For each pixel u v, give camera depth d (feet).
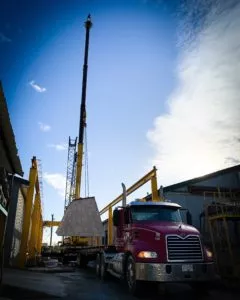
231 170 70.08
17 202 65.16
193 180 67.87
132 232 30.94
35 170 65.92
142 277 26.18
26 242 60.34
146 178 58.34
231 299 26.61
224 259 49.88
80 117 90.63
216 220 50.72
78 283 36.60
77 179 84.79
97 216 55.21
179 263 26.25
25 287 29.73
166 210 34.47
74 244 81.25
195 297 27.61
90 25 104.99
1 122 23.38
